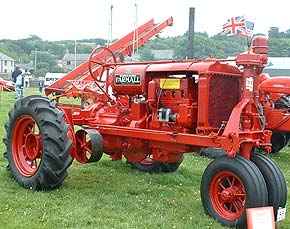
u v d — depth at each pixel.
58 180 5.54
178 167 7.16
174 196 5.73
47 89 9.57
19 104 5.96
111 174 6.73
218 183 4.85
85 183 6.11
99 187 5.93
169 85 5.53
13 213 4.64
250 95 4.89
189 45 8.48
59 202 5.12
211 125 5.10
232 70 5.23
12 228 4.22
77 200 5.25
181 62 5.50
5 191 5.45
